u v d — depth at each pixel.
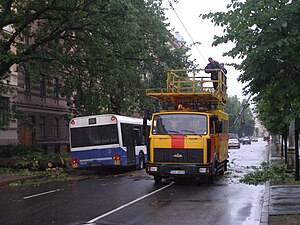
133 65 25.39
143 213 10.59
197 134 16.22
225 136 21.16
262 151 53.22
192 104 18.39
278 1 7.55
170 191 15.00
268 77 8.12
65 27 22.41
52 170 22.20
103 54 23.28
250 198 13.20
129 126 24.25
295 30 7.38
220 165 19.19
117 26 21.34
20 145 28.42
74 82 28.23
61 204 12.20
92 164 22.53
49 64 24.48
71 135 22.91
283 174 18.91
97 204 12.10
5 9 21.48
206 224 9.27
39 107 36.41
